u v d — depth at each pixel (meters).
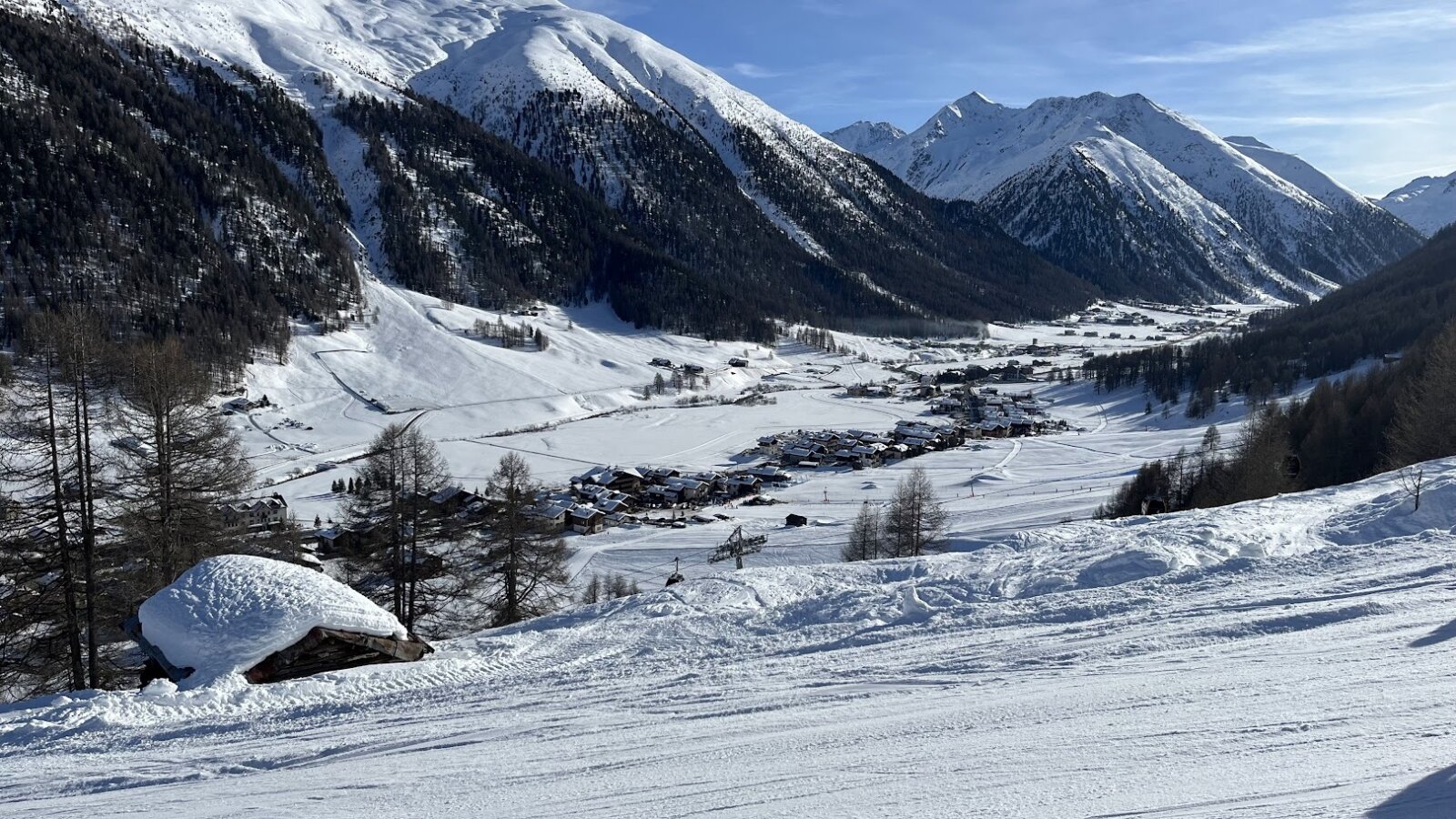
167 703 14.31
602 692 13.58
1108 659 12.23
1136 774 7.54
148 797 10.12
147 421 22.05
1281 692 9.58
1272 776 7.13
